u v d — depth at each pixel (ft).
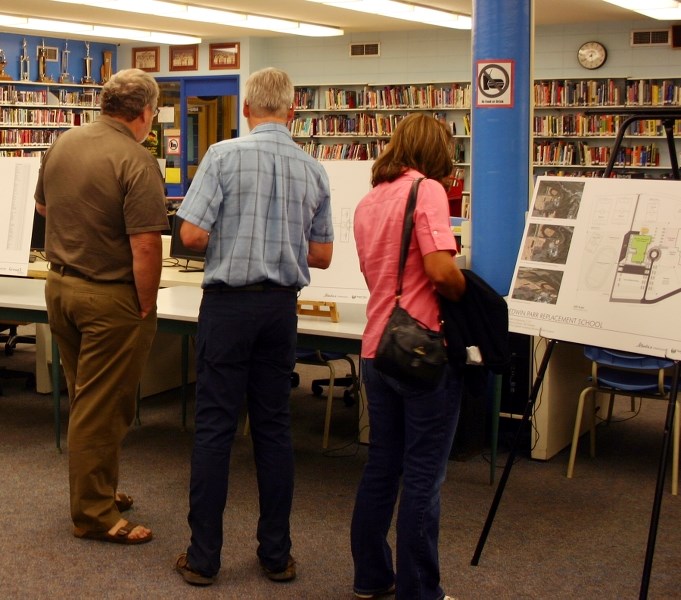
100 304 9.75
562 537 10.79
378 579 8.89
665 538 10.84
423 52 39.09
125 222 9.64
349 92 40.60
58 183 9.80
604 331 9.24
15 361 20.11
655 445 14.80
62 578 9.44
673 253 9.05
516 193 13.97
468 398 13.58
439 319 8.07
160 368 17.46
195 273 17.04
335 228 12.16
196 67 43.45
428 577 8.25
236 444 14.37
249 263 8.77
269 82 9.00
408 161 8.29
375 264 8.30
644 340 8.97
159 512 11.32
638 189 9.52
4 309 13.80
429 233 7.81
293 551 10.23
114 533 10.31
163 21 36.52
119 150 9.66
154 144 45.11
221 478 9.20
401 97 39.45
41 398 17.07
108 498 10.41
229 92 42.88
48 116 41.68
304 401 17.42
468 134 38.45
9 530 10.68
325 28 37.86
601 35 35.50
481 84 13.79
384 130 39.96
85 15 34.86
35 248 16.94
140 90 9.83
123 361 9.99
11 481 12.39
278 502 9.35
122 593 9.12
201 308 9.09
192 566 9.34
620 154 35.63
